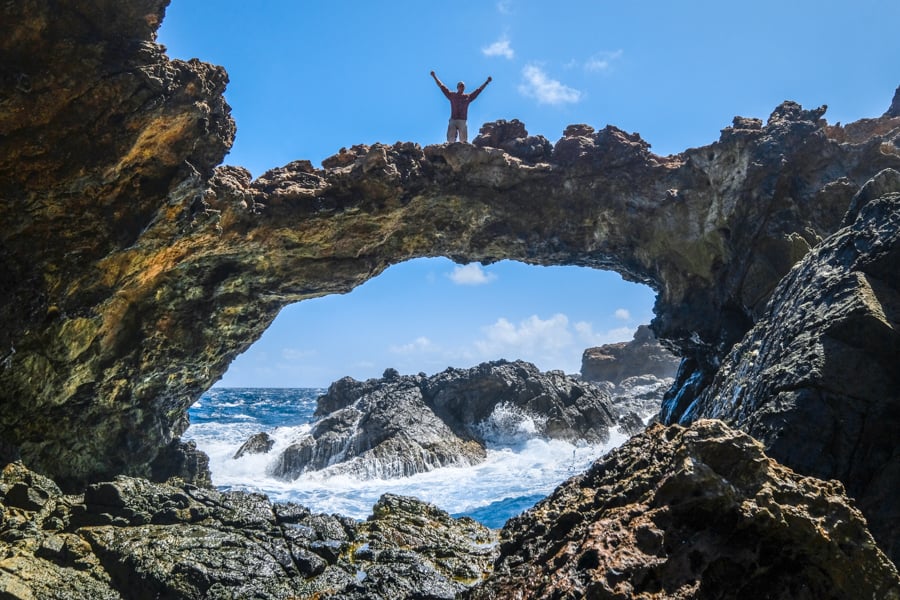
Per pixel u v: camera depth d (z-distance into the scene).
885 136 18.11
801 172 17.27
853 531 5.46
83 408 15.49
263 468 30.67
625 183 18.92
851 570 5.32
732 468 5.68
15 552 8.91
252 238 16.20
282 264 17.64
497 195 18.86
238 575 9.05
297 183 16.75
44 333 13.25
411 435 30.95
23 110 10.56
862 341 7.68
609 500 6.57
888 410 7.28
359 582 9.05
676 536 5.52
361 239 18.00
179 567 8.95
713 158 17.80
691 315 18.80
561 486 8.78
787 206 17.11
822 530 5.33
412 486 26.00
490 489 24.77
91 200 11.90
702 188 18.17
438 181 18.08
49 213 11.69
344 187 16.80
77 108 10.98
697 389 18.45
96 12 10.62
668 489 5.70
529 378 36.56
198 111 11.75
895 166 16.94
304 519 11.19
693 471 5.57
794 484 5.63
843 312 7.95
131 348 15.93
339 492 24.88
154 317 16.22
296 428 39.75
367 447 30.53
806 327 8.48
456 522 12.51
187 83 11.55
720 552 5.38
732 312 17.97
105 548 9.34
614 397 46.72
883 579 5.36
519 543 7.86
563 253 20.48
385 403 33.84
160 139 11.81
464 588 8.87
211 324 17.59
